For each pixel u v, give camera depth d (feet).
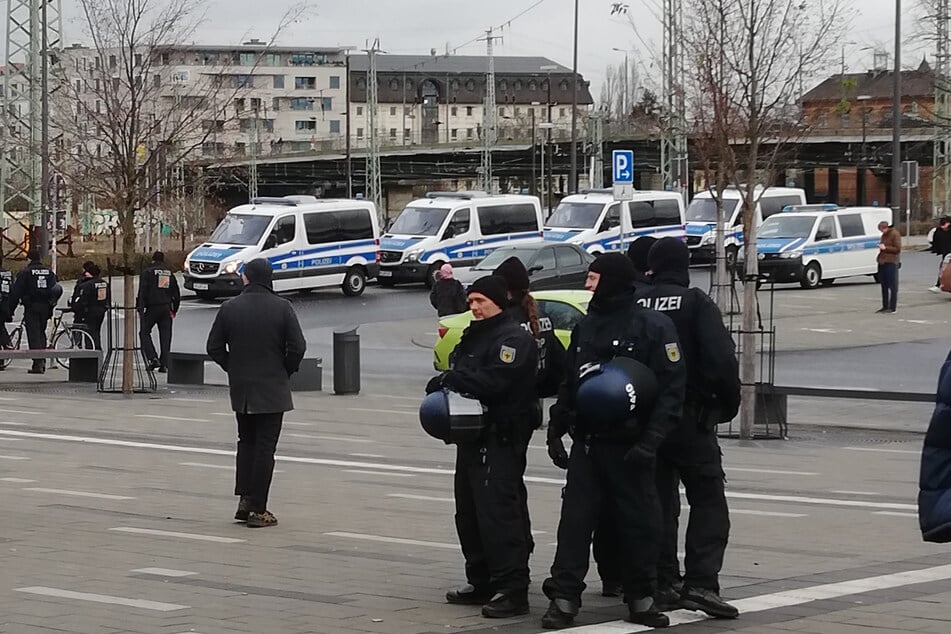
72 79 152.97
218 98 127.34
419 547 36.47
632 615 27.71
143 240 249.14
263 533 38.65
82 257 186.50
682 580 29.94
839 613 28.50
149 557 34.76
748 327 63.21
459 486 29.81
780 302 138.21
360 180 396.16
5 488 46.91
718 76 107.14
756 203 96.58
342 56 601.62
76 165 135.64
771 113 111.65
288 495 46.11
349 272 152.76
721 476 29.12
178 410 73.00
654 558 27.58
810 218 160.25
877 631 26.86
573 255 130.82
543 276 127.54
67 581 31.60
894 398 64.03
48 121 167.22
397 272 159.22
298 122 590.55
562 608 27.40
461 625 27.73
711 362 28.66
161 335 90.33
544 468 53.52
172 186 138.92
